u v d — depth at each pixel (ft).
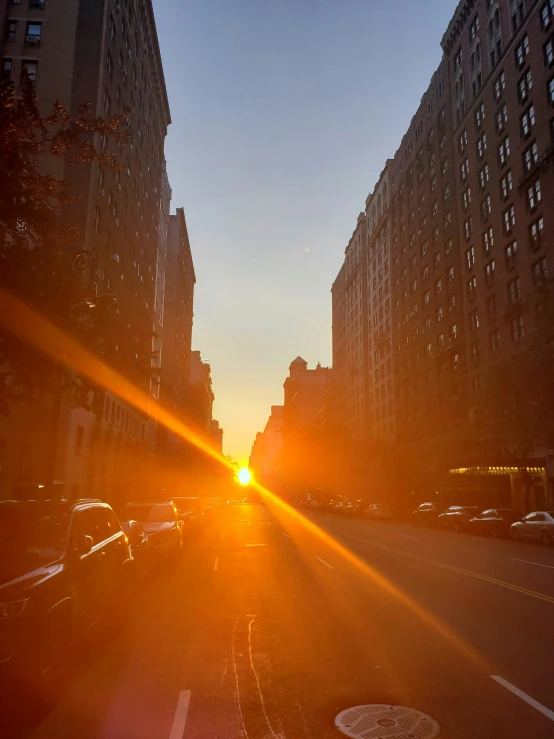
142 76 163.12
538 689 18.85
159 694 18.84
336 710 17.22
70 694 18.85
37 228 33.17
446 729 15.67
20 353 31.42
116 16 128.26
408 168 226.38
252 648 24.47
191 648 24.56
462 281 174.19
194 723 16.43
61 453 103.96
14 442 99.35
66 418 105.19
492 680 19.79
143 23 160.76
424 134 209.26
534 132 134.31
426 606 33.12
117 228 135.54
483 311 158.61
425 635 26.32
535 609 32.01
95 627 25.58
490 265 156.35
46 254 32.48
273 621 29.68
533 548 74.90
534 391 83.30
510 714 16.71
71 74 114.62
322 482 264.52
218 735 15.61
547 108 129.49
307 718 16.65
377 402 258.37
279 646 24.75
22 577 17.71
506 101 147.84
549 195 127.54
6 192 30.42
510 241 144.36
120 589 27.61
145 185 170.60
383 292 255.50
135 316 158.40
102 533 26.73
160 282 226.58
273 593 38.11
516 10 144.66
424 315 203.10
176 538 51.60
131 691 19.15
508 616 30.22
